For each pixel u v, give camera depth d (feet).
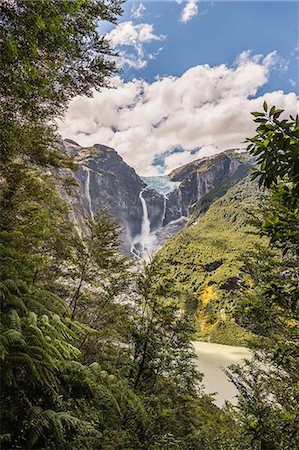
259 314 25.18
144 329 37.19
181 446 26.76
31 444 10.96
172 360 36.81
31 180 26.63
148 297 37.81
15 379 11.99
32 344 12.28
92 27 17.16
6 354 11.14
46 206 31.60
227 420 35.19
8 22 12.96
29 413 11.94
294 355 13.69
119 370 34.73
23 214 22.95
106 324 38.60
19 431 11.66
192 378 36.65
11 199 22.88
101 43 19.79
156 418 25.96
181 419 30.55
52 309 16.17
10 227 19.15
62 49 17.17
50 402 13.39
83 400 15.12
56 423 12.00
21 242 18.97
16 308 13.47
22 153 26.96
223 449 27.27
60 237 34.53
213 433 31.76
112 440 17.63
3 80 15.30
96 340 37.55
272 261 26.99
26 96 16.88
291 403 22.67
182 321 37.81
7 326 11.96
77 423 13.29
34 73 13.02
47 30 13.25
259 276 27.12
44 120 23.80
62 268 39.75
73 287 40.22
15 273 15.55
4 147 20.43
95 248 40.75
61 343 13.61
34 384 12.24
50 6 12.05
